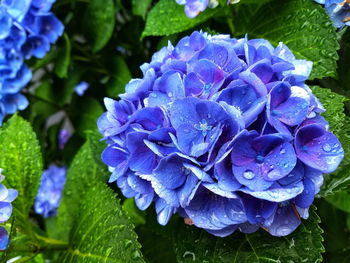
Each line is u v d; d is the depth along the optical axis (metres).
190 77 0.36
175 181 0.35
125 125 0.37
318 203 0.55
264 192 0.33
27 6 0.55
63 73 0.62
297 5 0.46
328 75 0.43
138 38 0.65
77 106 0.68
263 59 0.35
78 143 0.68
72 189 0.55
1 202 0.40
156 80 0.37
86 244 0.43
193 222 0.36
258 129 0.34
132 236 0.39
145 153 0.36
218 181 0.33
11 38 0.57
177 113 0.34
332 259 0.56
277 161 0.33
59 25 0.58
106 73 0.65
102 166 0.49
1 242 0.41
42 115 0.70
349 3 0.43
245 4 0.50
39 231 0.53
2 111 0.62
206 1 0.46
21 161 0.50
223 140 0.34
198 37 0.39
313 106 0.36
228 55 0.37
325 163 0.34
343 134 0.40
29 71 0.60
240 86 0.34
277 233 0.35
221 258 0.38
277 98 0.35
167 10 0.50
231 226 0.36
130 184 0.37
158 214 0.37
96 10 0.60
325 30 0.44
